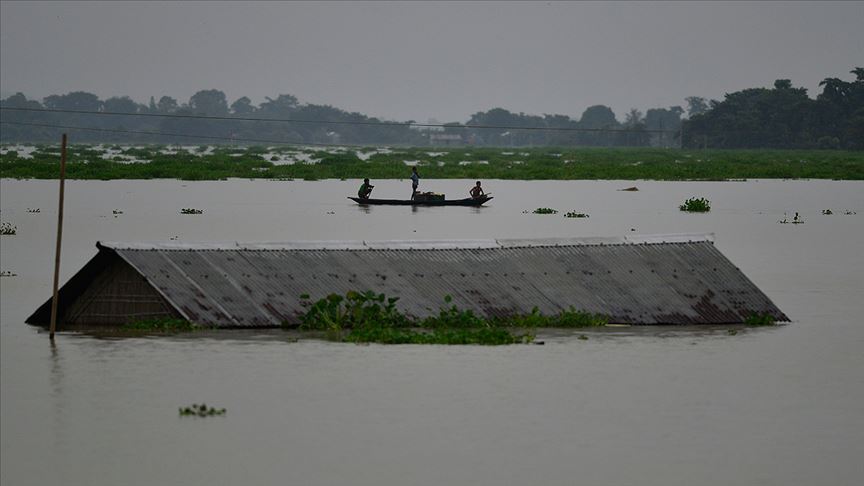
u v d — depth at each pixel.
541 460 43.66
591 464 42.91
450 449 44.31
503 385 52.50
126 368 54.28
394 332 60.56
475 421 47.66
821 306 72.75
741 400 50.97
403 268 67.56
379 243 69.81
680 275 69.75
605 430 46.72
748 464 43.12
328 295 64.06
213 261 65.50
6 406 48.47
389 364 55.75
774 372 55.66
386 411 48.66
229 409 48.56
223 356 56.56
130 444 44.59
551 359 57.31
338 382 52.44
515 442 45.34
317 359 56.38
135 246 64.50
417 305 64.88
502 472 42.28
